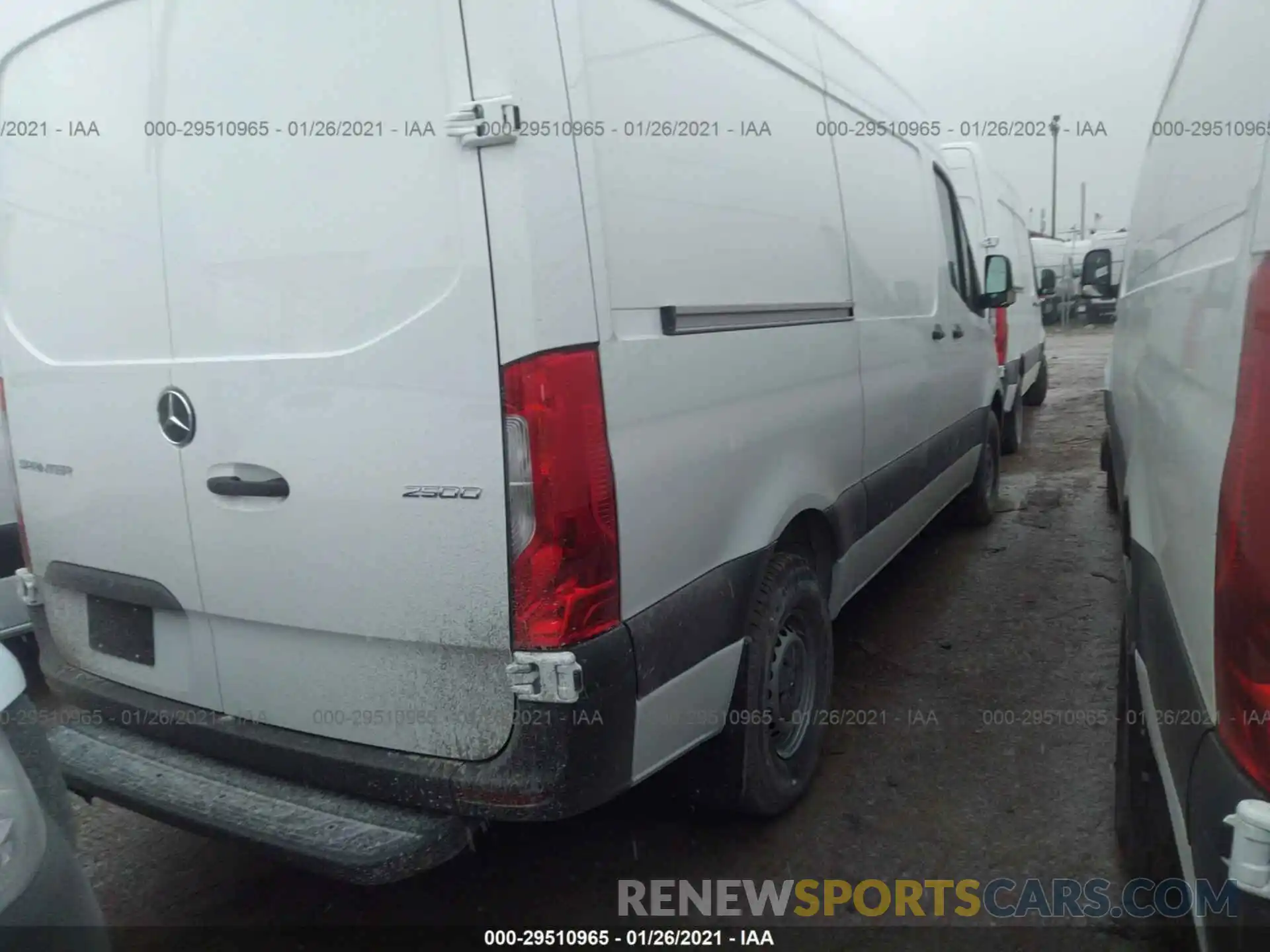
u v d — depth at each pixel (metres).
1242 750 1.60
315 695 2.42
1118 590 5.23
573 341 2.07
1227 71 2.29
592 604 2.14
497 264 2.03
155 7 2.38
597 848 3.10
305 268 2.23
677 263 2.44
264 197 2.26
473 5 1.99
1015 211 10.41
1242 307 1.72
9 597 3.94
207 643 2.57
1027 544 6.17
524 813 2.16
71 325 2.65
